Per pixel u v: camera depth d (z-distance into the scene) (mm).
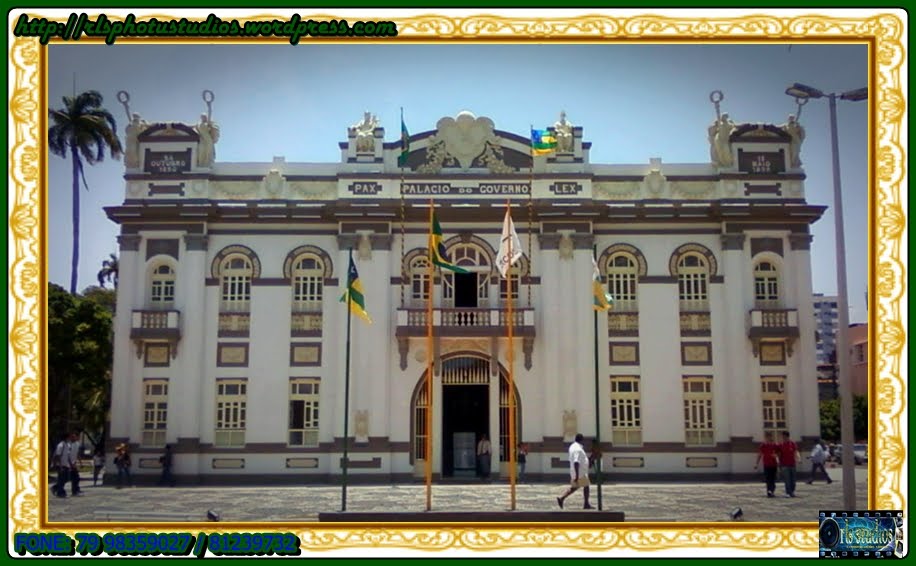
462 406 39969
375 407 37281
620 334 38375
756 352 38000
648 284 38719
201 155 39094
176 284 38438
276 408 37812
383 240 38344
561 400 37469
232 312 38500
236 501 29625
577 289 38312
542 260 38562
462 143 39250
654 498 30297
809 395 37719
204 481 37250
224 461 37438
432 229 26781
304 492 33125
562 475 36969
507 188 38812
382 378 37469
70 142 45906
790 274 38562
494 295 38438
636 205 38781
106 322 45000
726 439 37625
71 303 44062
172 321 37688
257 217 38781
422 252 38625
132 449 37344
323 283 38656
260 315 38438
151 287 38656
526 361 37750
